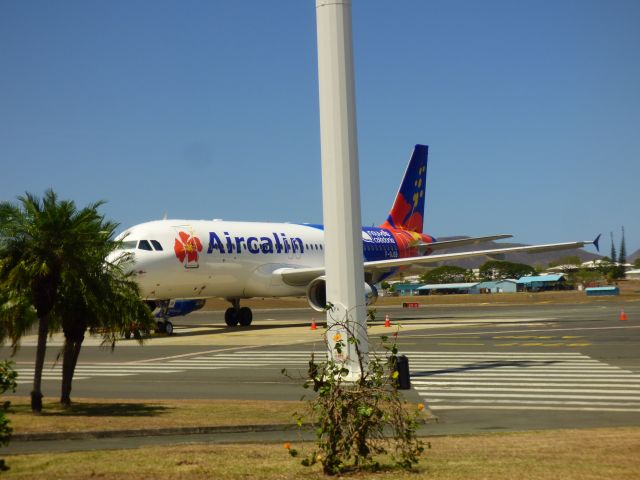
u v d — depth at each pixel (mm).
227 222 37781
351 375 16609
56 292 12922
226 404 13953
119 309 13406
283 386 17422
